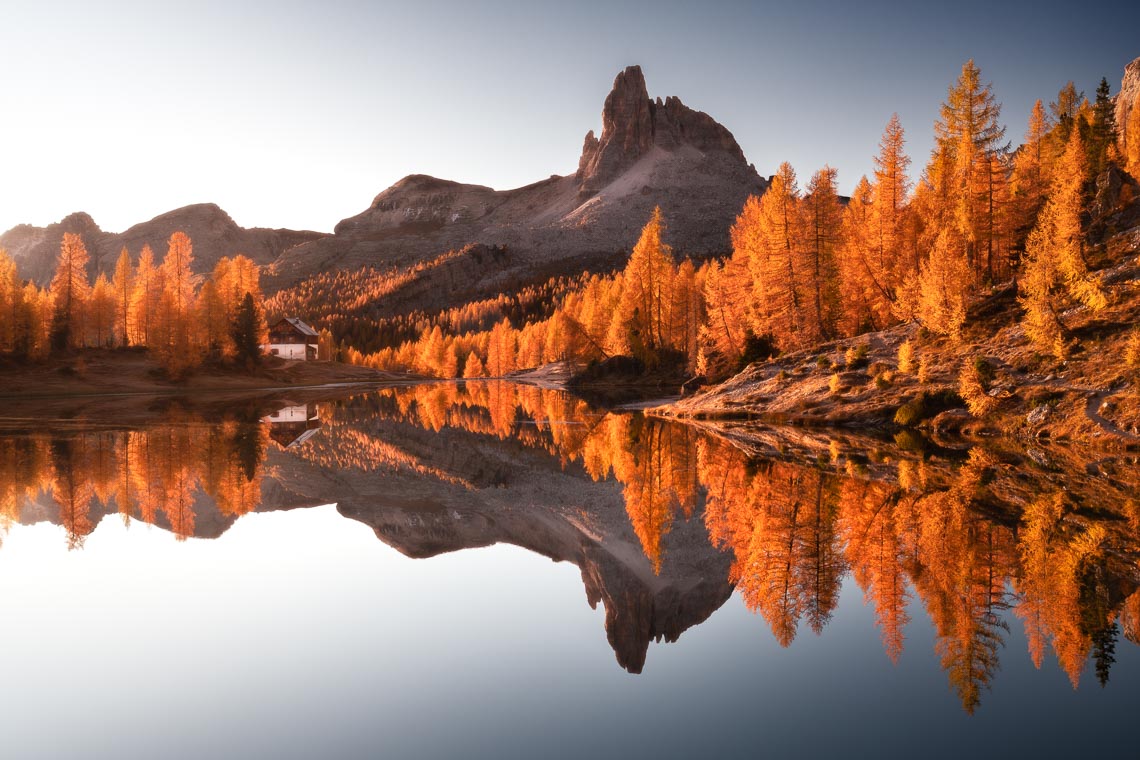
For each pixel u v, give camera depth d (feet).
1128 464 75.46
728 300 209.87
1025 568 39.70
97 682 27.12
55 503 62.13
